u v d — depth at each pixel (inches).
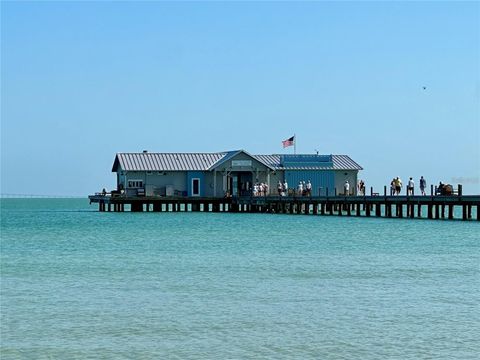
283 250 1980.8
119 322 1067.3
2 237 2522.1
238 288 1338.6
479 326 1026.7
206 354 903.7
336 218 3444.9
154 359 887.1
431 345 932.6
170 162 4121.6
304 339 967.0
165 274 1518.2
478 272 1519.4
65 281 1430.9
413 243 2123.5
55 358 893.8
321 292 1293.1
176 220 3425.2
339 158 4234.7
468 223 2851.9
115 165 4343.0
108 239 2391.7
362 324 1043.9
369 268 1593.3
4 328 1033.5
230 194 4133.9
